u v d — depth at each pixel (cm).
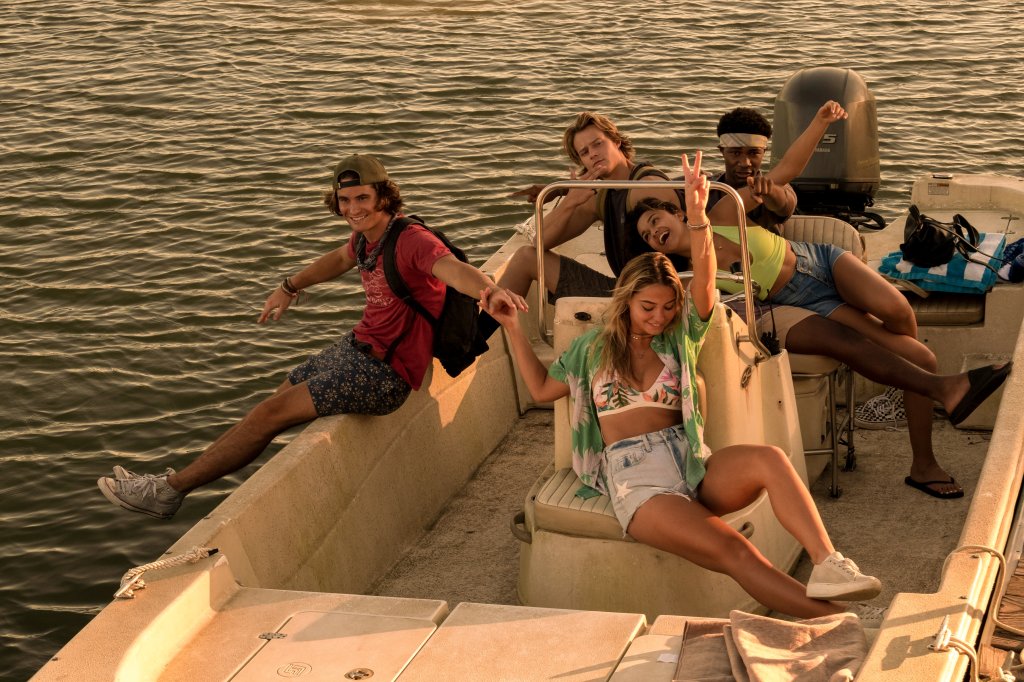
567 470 405
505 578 433
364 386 428
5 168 1245
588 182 408
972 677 275
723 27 1831
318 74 1588
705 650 291
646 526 356
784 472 346
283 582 379
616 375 373
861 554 428
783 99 711
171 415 785
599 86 1500
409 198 1135
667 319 364
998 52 1627
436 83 1530
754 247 462
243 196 1166
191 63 1652
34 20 1928
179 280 986
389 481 449
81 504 689
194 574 324
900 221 674
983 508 336
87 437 759
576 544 379
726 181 490
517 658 298
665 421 374
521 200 1123
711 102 1416
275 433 431
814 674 273
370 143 1309
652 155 1228
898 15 1894
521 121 1369
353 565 421
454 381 503
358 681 290
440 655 301
